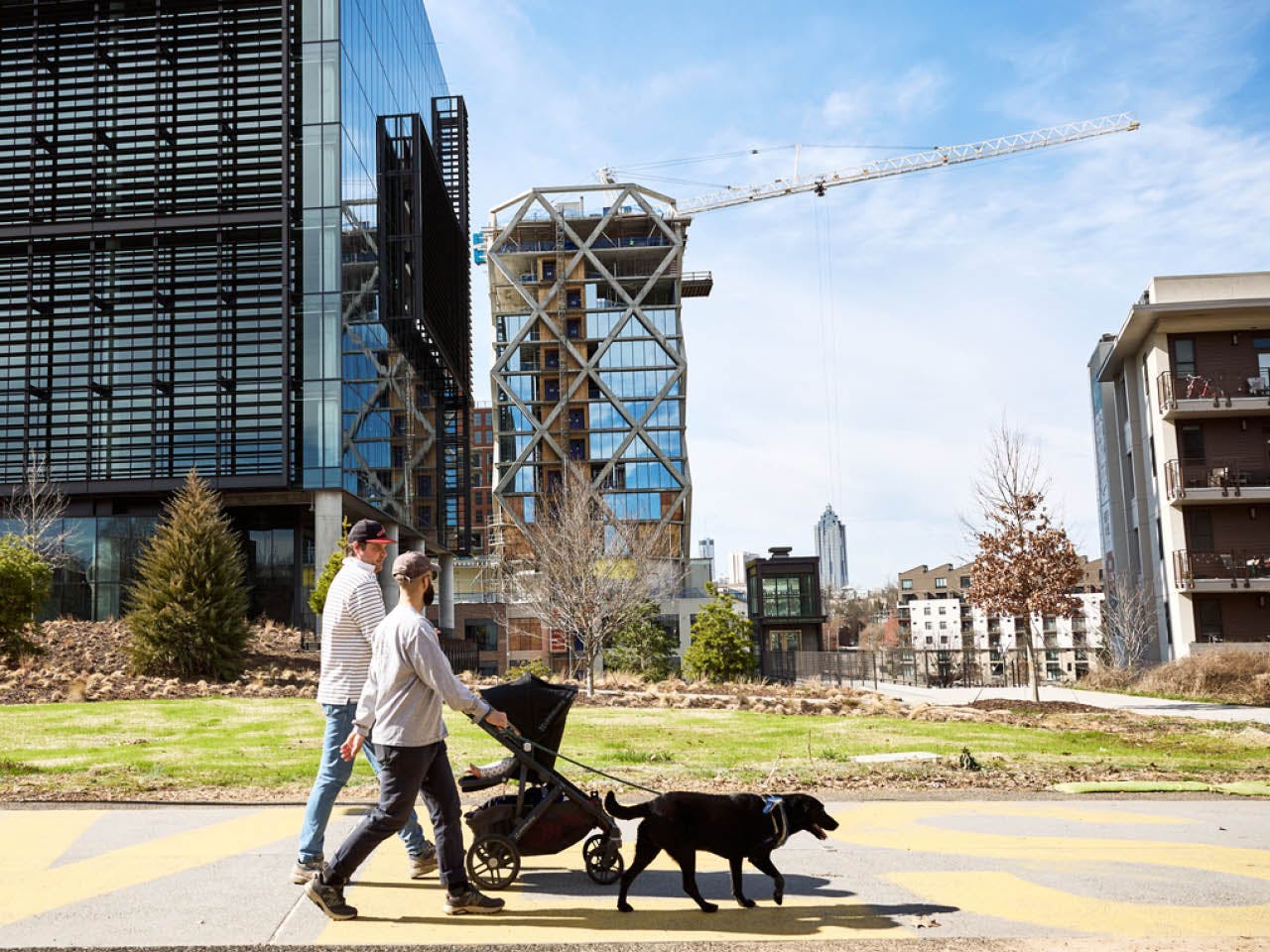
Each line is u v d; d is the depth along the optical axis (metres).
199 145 37.88
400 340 45.66
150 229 37.28
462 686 5.34
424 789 5.38
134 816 8.27
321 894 5.18
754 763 11.92
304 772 10.91
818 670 41.53
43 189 38.00
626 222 98.69
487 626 70.44
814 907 5.52
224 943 4.80
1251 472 35.22
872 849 7.13
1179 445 35.59
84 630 29.75
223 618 24.92
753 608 57.12
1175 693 27.75
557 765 11.44
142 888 5.86
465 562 84.62
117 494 36.69
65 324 38.50
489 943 4.82
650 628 46.88
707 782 10.33
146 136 37.91
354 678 5.94
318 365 36.69
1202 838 7.58
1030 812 8.79
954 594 142.00
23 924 5.11
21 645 23.39
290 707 18.44
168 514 35.91
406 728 5.22
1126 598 39.66
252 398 37.88
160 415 37.84
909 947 4.80
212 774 10.76
